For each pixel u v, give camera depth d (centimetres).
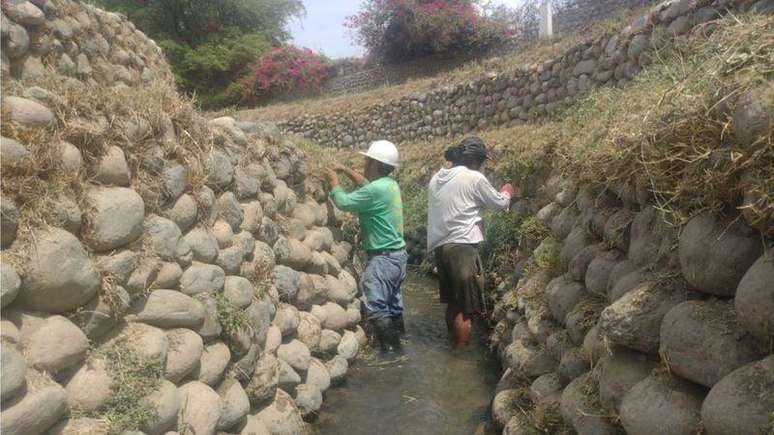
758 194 163
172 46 2147
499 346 414
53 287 192
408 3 1773
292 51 2161
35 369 181
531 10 1617
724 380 160
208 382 263
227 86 2216
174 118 292
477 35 1717
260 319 316
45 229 195
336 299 439
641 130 243
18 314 186
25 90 218
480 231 458
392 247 464
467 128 1209
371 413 348
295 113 1587
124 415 202
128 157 250
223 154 328
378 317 452
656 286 211
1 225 181
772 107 161
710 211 189
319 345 390
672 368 185
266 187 385
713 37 241
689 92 211
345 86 2039
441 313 542
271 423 304
